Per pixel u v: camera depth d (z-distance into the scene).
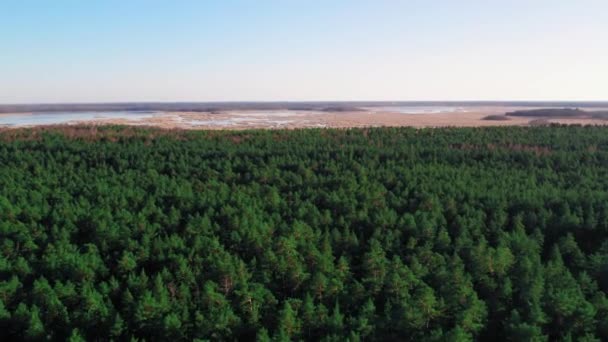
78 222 54.84
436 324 38.00
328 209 60.88
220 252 47.19
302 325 37.88
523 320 37.59
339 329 36.78
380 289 42.94
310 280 43.78
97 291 41.62
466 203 59.28
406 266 43.97
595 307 38.03
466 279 41.72
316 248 47.81
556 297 37.75
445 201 60.59
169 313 38.34
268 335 38.12
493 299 41.09
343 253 49.25
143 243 48.94
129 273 45.31
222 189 65.19
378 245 47.56
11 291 40.53
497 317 39.84
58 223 54.34
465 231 51.75
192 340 37.41
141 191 64.31
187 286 41.47
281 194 66.94
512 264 45.12
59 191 64.50
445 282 42.03
